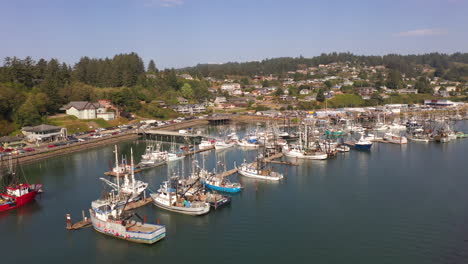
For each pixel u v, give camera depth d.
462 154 130.38
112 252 60.34
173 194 77.06
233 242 63.50
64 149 141.00
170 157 122.56
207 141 152.62
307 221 71.81
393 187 92.50
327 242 63.31
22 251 61.22
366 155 131.12
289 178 101.50
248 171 102.81
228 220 72.38
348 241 63.47
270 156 128.25
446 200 82.38
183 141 169.88
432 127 198.38
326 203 81.50
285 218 73.38
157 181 99.06
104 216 65.81
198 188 83.69
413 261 56.88
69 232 67.38
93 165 120.31
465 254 58.56
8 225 71.06
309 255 59.12
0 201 79.62
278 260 57.78
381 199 83.75
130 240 63.19
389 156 129.12
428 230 67.19
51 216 75.31
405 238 64.31
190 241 63.84
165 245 62.53
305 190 90.69
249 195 87.19
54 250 61.28
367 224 70.19
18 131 161.88
